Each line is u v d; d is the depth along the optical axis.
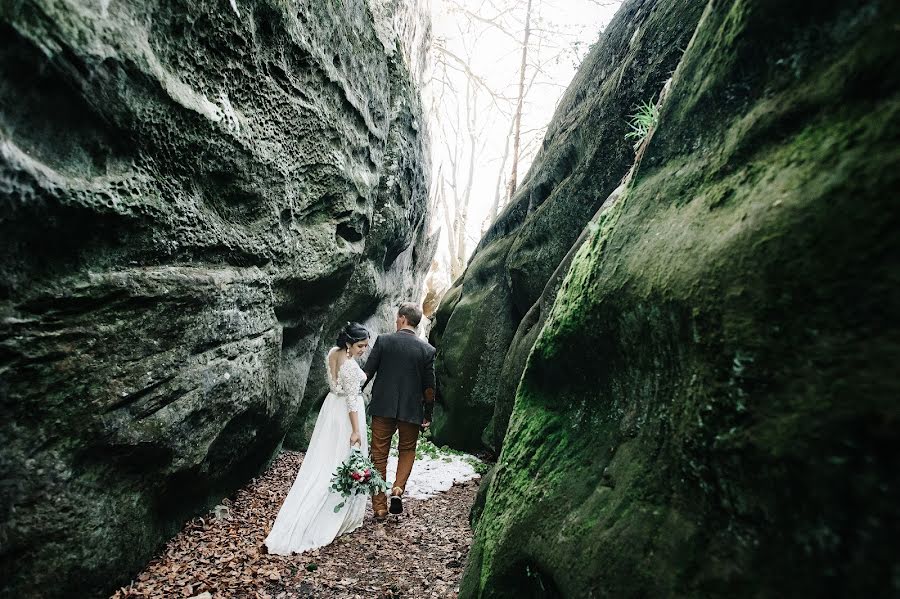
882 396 0.86
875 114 1.03
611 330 1.88
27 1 2.08
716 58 1.64
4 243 2.13
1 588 2.28
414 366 4.72
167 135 2.97
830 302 1.00
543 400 2.47
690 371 1.41
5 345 2.15
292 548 3.69
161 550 3.49
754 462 1.10
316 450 4.22
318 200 5.04
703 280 1.34
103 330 2.64
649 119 3.08
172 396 3.18
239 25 3.44
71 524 2.56
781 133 1.31
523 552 1.90
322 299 5.74
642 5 5.83
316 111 4.70
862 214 0.97
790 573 0.99
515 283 7.02
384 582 3.33
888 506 0.83
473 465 6.65
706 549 1.21
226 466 4.28
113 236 2.68
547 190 7.12
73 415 2.51
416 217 9.66
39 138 2.29
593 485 1.77
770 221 1.17
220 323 3.65
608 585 1.41
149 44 2.78
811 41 1.28
